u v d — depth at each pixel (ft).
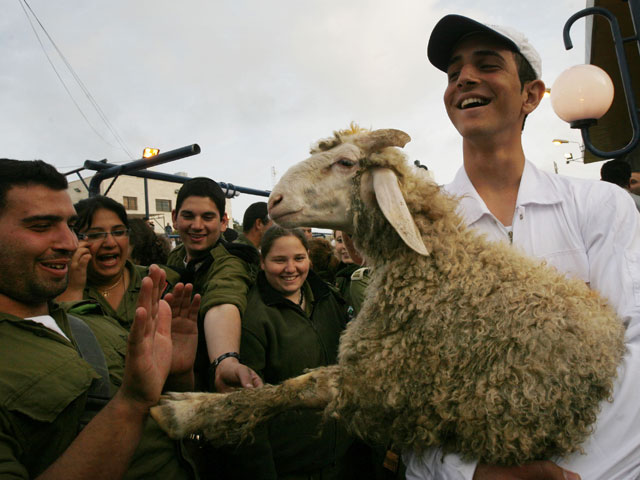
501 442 4.88
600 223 6.12
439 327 5.50
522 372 4.94
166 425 5.61
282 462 7.42
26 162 4.83
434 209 6.40
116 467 4.19
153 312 4.76
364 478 9.00
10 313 4.74
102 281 8.66
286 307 8.45
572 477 4.63
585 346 5.07
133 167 15.47
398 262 6.28
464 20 6.22
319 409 5.91
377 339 5.92
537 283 5.59
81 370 4.69
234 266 9.46
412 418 5.49
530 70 6.64
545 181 6.72
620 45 8.89
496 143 6.66
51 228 4.83
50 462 4.31
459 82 6.48
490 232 6.89
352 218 7.09
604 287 5.96
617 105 28.09
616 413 4.95
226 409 5.55
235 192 19.85
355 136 7.24
